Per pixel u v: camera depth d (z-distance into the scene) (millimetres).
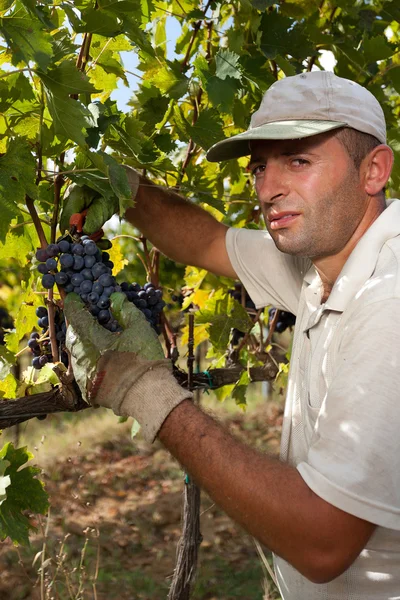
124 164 2410
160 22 3170
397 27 3777
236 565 5902
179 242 2590
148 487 7770
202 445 1576
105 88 2578
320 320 1898
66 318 1922
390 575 1729
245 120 2875
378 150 1856
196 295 3609
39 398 2158
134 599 5223
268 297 2531
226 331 3240
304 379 1944
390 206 1861
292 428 1997
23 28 1701
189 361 2887
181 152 3391
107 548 6148
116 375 1715
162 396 1644
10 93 2041
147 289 2459
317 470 1496
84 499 7277
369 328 1562
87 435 9320
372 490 1473
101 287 1922
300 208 1825
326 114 1793
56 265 1953
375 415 1486
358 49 2842
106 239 2145
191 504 3012
